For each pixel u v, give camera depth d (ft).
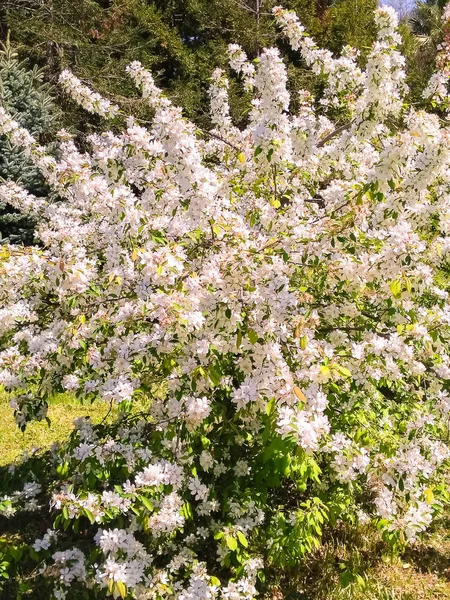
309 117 11.48
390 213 9.12
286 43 39.88
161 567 8.88
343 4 42.86
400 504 8.55
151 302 7.38
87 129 35.40
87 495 7.60
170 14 42.70
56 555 8.57
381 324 9.52
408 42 42.14
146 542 8.86
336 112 14.97
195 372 7.39
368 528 10.48
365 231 9.02
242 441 9.18
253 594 8.35
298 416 6.74
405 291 8.13
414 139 8.28
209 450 9.09
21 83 24.21
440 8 50.26
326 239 8.30
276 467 8.25
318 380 7.24
